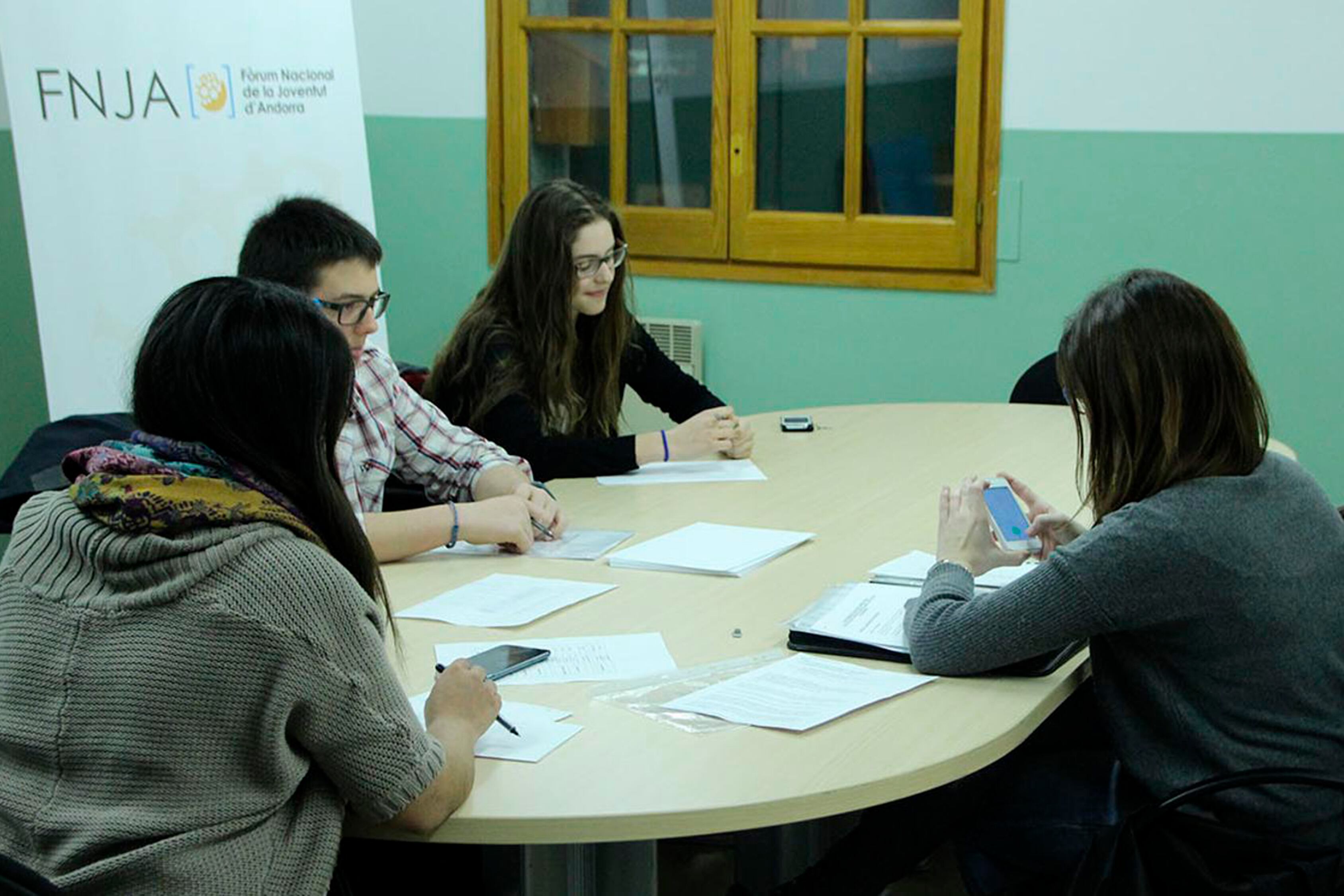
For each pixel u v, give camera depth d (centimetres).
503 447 276
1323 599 162
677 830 133
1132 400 160
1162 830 156
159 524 125
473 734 143
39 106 312
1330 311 372
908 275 406
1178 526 157
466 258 452
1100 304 165
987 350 404
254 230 213
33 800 127
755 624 186
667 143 428
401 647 163
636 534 229
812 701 159
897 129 405
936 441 298
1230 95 370
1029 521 208
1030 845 175
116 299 329
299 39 373
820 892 193
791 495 254
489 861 207
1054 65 383
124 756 124
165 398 129
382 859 180
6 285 383
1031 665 169
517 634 182
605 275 284
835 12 403
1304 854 153
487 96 437
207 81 349
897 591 194
